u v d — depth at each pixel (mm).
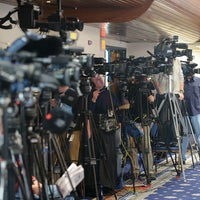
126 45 12414
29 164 3287
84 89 5254
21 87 2285
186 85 9227
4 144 2457
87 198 6156
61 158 4266
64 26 4812
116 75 6516
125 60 6742
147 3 6934
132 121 7043
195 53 14320
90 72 5129
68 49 3086
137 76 6820
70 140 6055
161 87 7793
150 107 7344
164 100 7676
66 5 6980
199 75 10977
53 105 4289
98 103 6297
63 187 3945
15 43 2396
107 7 7188
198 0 8328
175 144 8008
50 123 2902
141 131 7043
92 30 8867
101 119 6148
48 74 2443
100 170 5992
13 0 6082
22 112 2949
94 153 5656
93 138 5875
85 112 5652
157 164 9039
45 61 2438
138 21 8273
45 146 4285
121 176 6789
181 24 9516
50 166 4227
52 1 6230
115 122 6336
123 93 6918
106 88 6434
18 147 2666
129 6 7098
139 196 6398
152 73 7109
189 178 7652
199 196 6375
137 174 7316
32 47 2473
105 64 6176
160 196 6391
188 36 11750
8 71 2098
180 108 8219
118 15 7254
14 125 2645
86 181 6000
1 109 2539
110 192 6602
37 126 3529
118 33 10227
